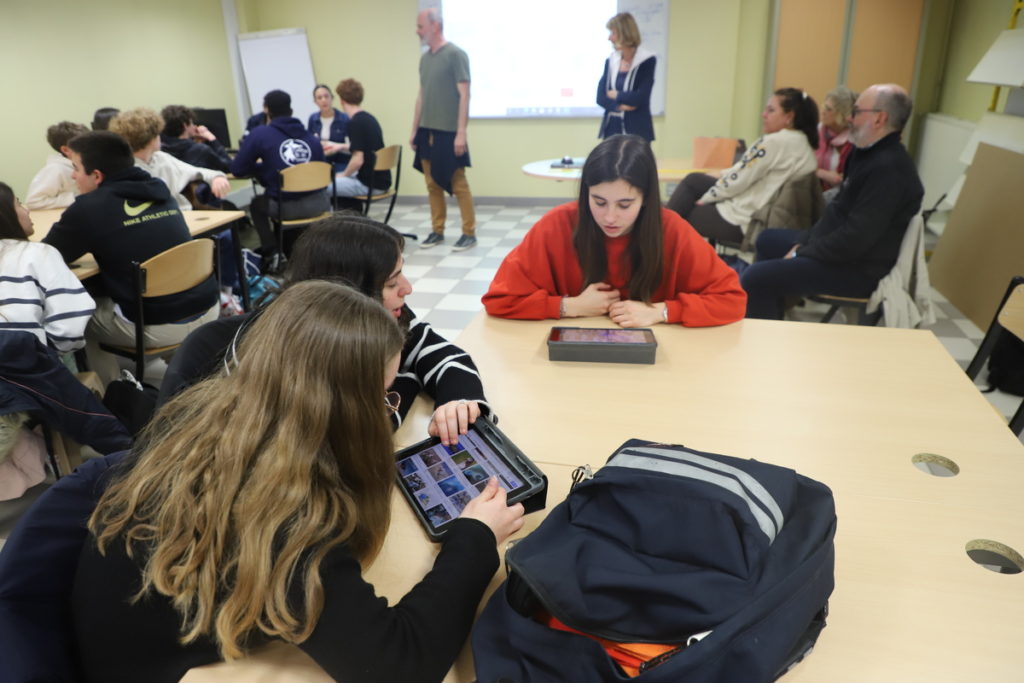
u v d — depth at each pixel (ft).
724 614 2.28
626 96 15.02
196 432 2.53
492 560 2.81
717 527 2.47
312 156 14.40
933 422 4.10
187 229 8.94
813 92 18.76
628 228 5.50
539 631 2.41
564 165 14.40
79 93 16.94
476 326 5.77
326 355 2.38
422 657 2.35
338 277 3.59
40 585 2.66
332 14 20.81
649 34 18.74
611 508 2.73
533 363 5.03
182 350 4.48
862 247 8.53
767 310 9.48
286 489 2.27
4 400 5.80
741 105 19.35
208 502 2.31
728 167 13.71
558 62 19.56
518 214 20.30
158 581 2.29
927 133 18.38
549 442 3.98
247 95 23.03
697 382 4.66
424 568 2.99
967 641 2.58
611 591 2.43
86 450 8.18
